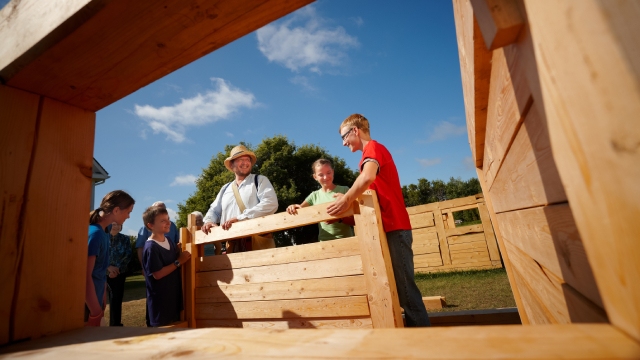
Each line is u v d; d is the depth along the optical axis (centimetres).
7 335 84
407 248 233
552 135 45
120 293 460
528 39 46
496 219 232
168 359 49
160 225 309
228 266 282
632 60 29
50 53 83
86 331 89
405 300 230
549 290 93
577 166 38
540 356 31
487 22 51
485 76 95
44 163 100
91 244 261
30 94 99
